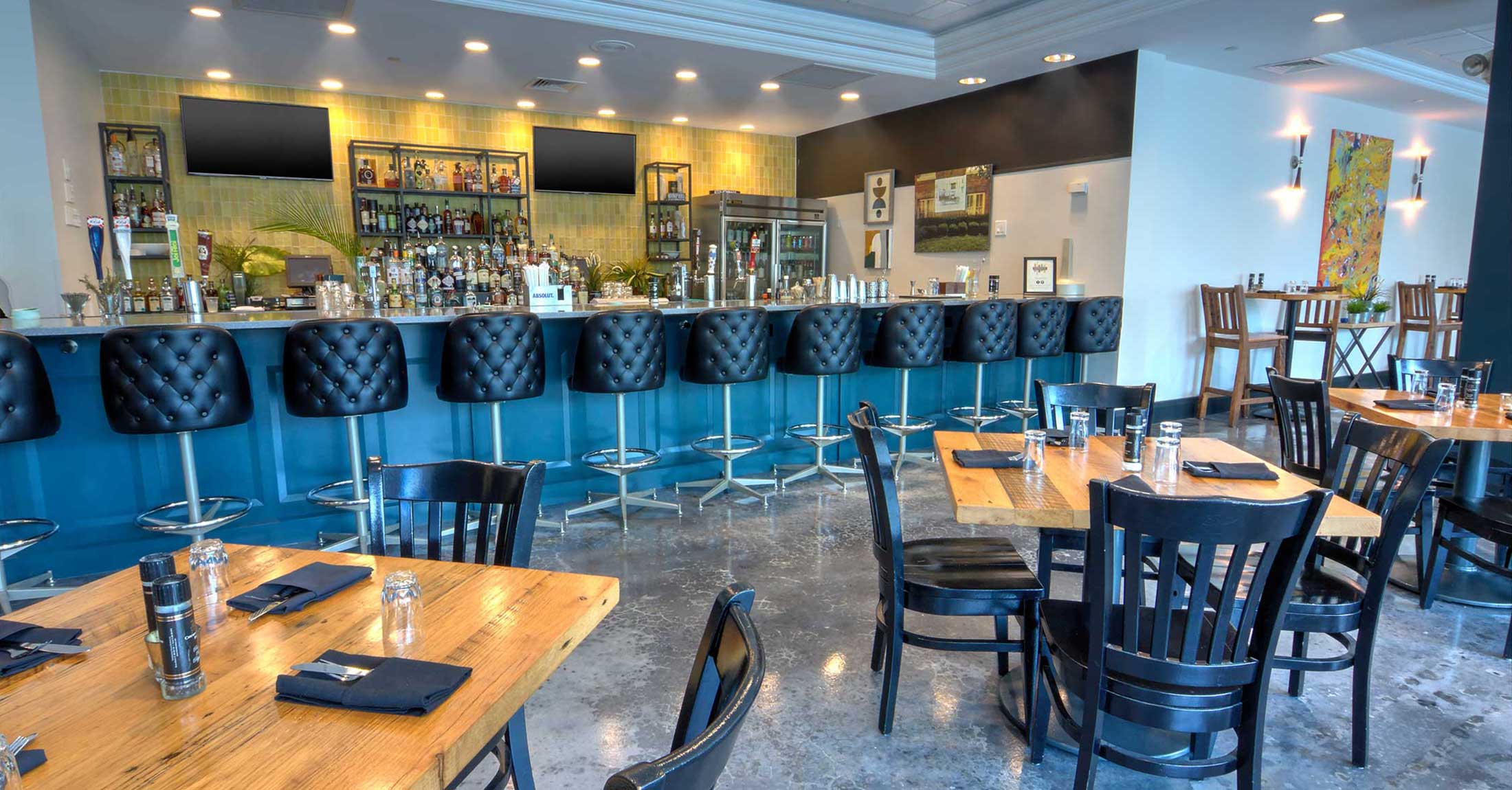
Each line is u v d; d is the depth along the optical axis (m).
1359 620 2.04
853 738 2.21
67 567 3.20
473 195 6.93
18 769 0.84
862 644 2.76
